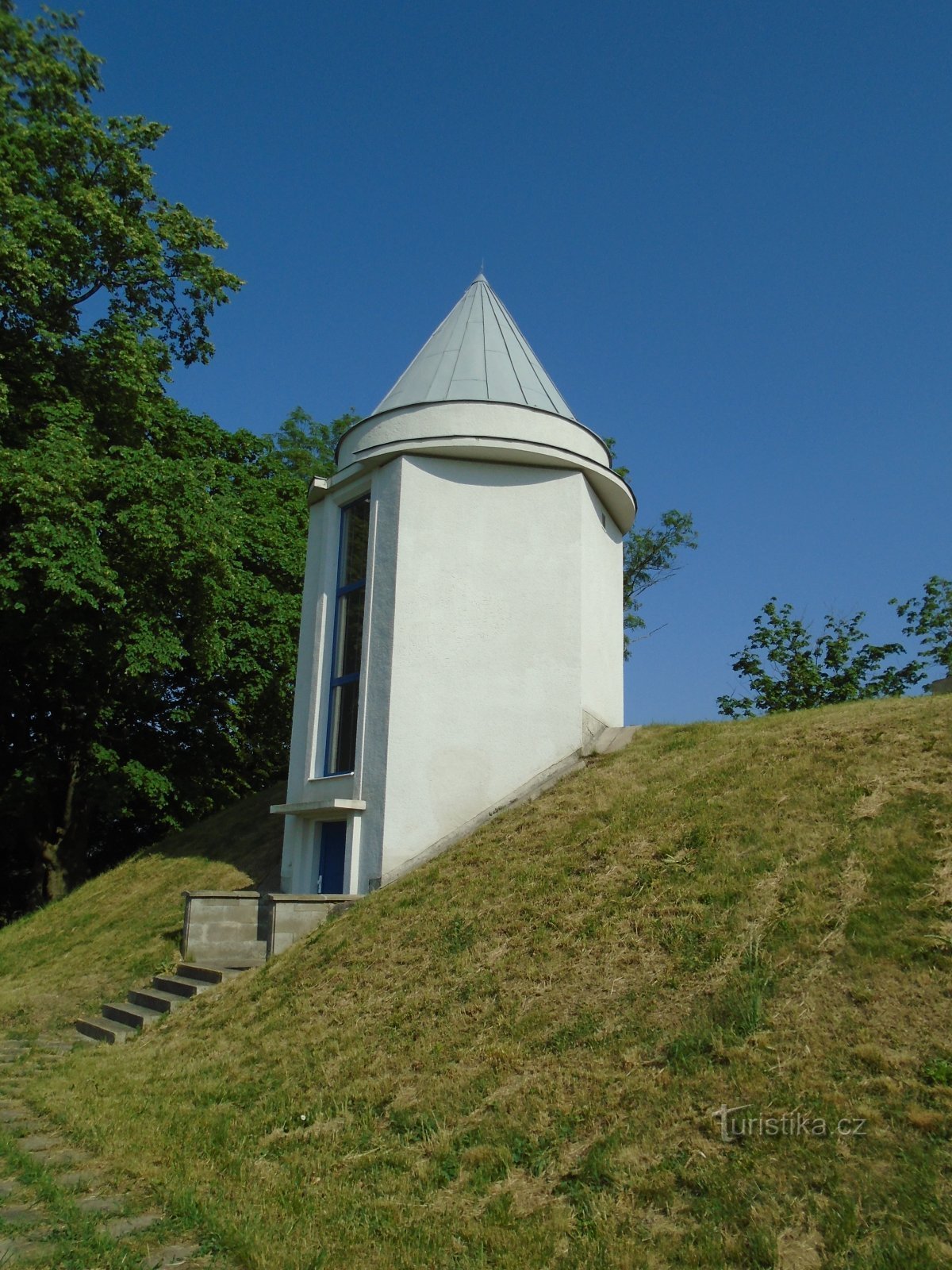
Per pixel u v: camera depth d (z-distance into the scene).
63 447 17.58
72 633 19.78
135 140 21.14
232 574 20.48
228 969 12.55
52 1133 7.84
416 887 11.89
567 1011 7.63
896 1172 4.92
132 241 20.08
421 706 14.23
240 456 27.17
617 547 18.11
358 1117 7.11
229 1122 7.52
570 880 10.11
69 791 24.50
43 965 15.55
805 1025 6.32
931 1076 5.53
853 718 12.12
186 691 24.67
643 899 9.02
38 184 19.22
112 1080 9.20
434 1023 8.27
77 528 17.52
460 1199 5.70
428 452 15.26
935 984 6.31
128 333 20.02
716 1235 4.79
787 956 7.14
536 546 15.43
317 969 10.62
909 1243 4.45
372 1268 5.11
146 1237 5.62
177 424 23.67
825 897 7.77
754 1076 5.98
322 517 16.95
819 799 9.66
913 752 10.17
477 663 14.66
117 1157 7.03
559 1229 5.16
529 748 14.55
